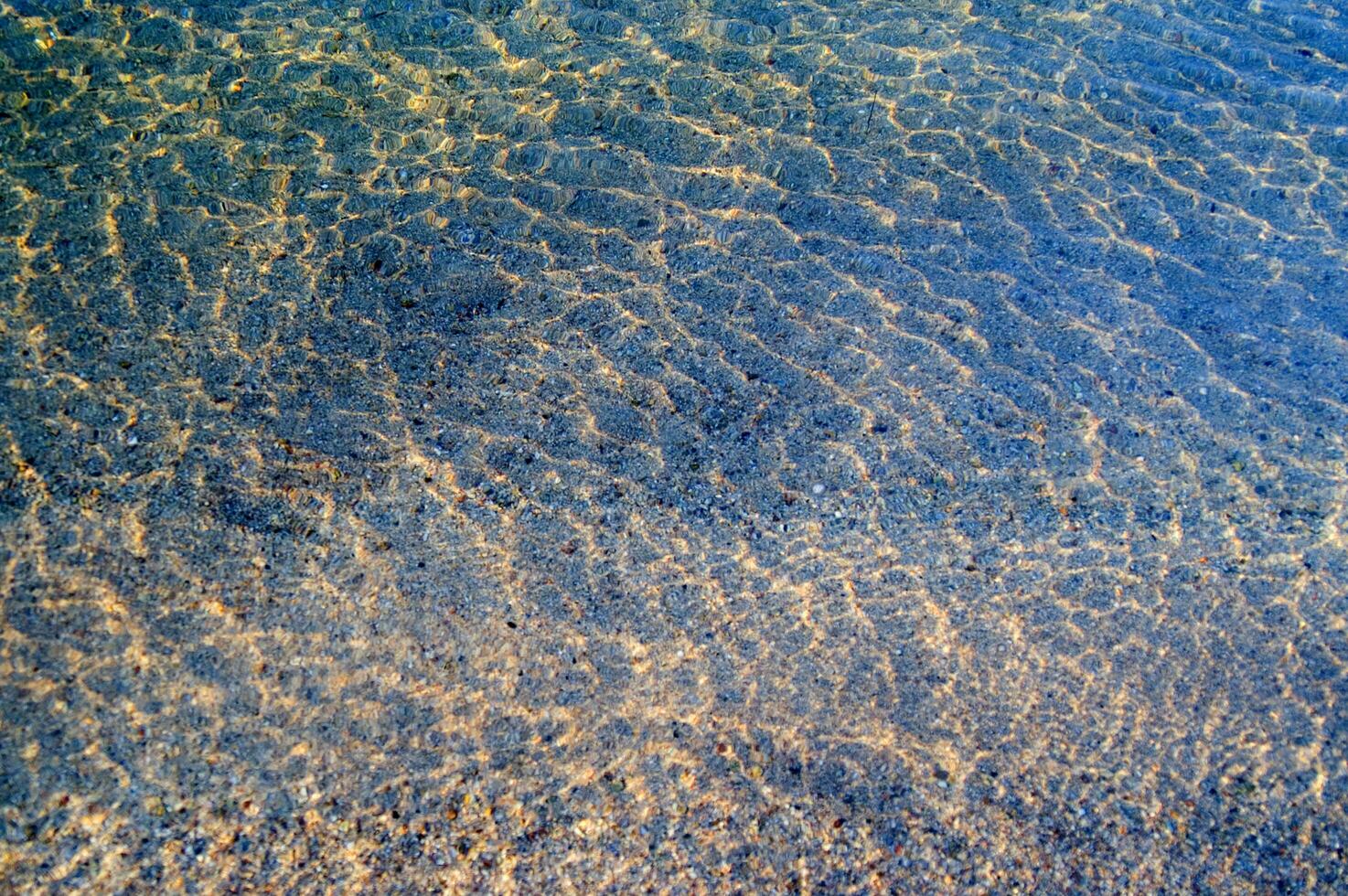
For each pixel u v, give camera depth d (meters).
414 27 4.33
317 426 2.97
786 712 2.56
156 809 2.26
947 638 2.72
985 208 3.85
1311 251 3.76
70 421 2.88
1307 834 2.45
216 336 3.15
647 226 3.68
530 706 2.51
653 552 2.82
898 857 2.37
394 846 2.28
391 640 2.57
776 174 3.91
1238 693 2.66
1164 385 3.31
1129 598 2.82
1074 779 2.50
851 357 3.33
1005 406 3.23
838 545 2.88
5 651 2.44
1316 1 4.88
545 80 4.19
